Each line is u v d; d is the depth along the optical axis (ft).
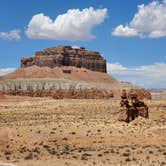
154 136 215.51
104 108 419.95
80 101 552.00
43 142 208.54
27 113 378.53
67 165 151.64
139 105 254.47
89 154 175.42
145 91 650.43
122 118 249.14
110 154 175.01
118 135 216.13
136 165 150.00
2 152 185.68
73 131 226.79
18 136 216.54
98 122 257.34
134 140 208.74
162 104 444.14
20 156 174.50
